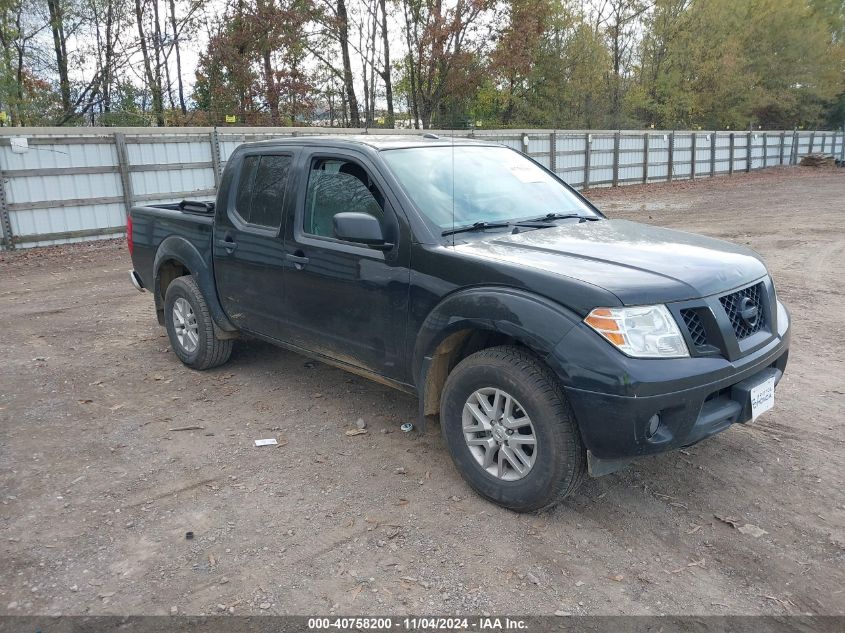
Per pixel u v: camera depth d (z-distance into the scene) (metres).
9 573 3.04
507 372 3.32
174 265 5.89
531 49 35.19
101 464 4.08
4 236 12.96
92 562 3.12
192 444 4.34
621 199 23.62
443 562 3.10
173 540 3.29
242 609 2.80
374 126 34.09
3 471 3.99
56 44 26.16
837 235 13.34
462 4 32.31
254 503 3.62
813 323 7.07
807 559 3.12
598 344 3.03
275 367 5.78
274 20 28.45
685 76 44.88
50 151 13.38
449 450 3.71
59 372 5.73
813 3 56.22
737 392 3.38
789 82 50.25
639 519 3.44
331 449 4.25
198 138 15.76
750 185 28.78
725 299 3.36
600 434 3.06
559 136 25.41
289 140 4.75
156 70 28.45
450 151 4.53
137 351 6.31
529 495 3.34
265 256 4.69
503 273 3.37
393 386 4.15
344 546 3.23
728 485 3.78
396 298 3.85
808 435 4.39
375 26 33.19
